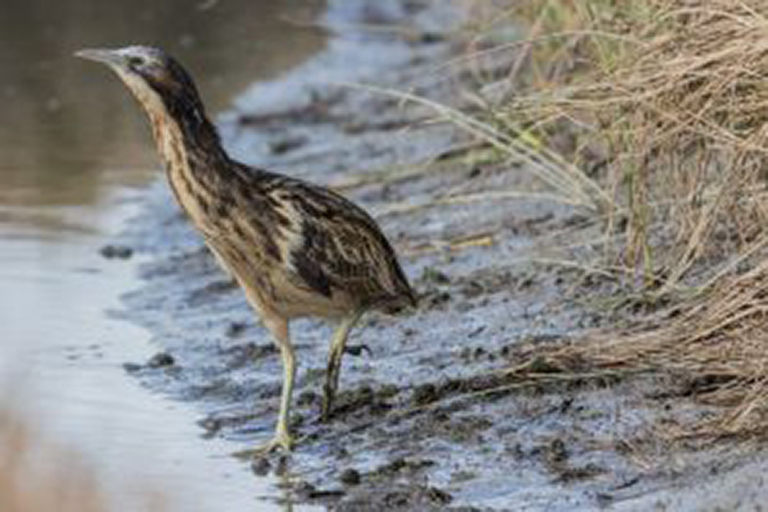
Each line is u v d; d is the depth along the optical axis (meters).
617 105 13.07
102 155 19.19
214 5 25.05
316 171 18.19
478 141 17.34
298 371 13.47
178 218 17.36
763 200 12.12
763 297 11.94
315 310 12.58
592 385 12.07
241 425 12.64
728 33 12.20
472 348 13.20
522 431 11.70
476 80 19.02
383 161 18.06
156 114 12.30
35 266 16.09
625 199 14.42
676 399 11.66
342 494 11.25
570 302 13.55
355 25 24.55
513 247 14.93
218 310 14.99
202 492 11.45
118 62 12.27
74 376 13.59
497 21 17.50
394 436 12.02
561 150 15.92
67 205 17.69
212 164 12.28
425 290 14.41
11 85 21.58
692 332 12.16
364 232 12.70
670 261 13.16
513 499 10.84
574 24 15.95
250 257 12.40
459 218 15.84
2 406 12.33
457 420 11.99
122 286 15.62
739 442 10.96
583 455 11.25
